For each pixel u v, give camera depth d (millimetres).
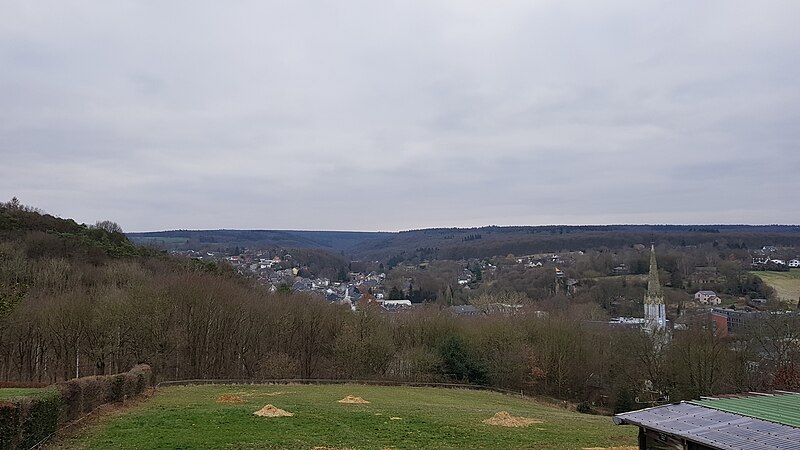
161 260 122000
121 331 66625
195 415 32625
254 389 52656
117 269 94938
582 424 39000
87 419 29875
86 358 71750
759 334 73188
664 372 74188
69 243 106562
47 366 70000
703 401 19047
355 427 31469
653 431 17188
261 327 80500
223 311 77312
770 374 70812
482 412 41750
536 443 30047
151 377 48156
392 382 69938
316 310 85875
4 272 74188
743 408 17672
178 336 71562
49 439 24062
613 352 81312
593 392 81938
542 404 66125
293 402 41156
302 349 83125
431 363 77375
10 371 66750
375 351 78812
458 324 88812
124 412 33562
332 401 43469
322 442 27141
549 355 79875
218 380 60594
